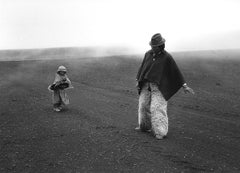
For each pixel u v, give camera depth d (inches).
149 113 298.4
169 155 248.2
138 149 257.9
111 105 393.7
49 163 231.8
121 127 313.0
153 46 287.7
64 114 350.3
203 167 230.7
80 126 310.3
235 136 297.3
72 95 441.7
